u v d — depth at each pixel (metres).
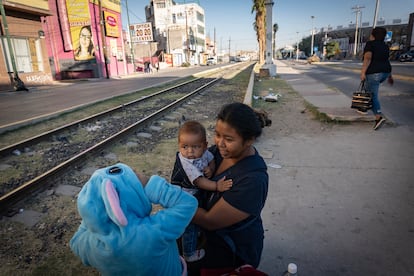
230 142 1.43
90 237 1.20
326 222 2.99
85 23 27.89
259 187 1.45
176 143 6.21
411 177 3.94
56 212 3.52
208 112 9.65
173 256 1.37
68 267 2.56
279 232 2.84
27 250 2.82
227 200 1.46
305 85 14.98
